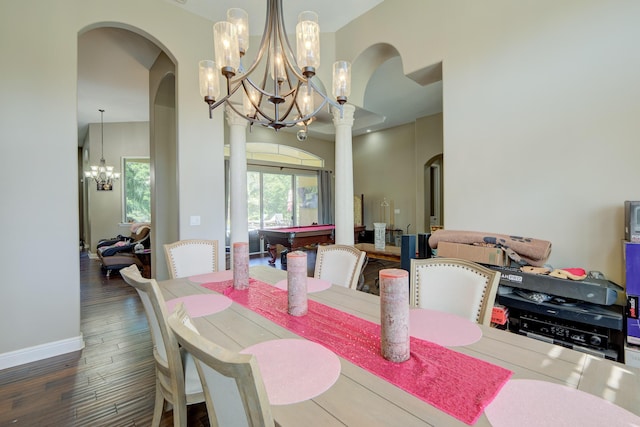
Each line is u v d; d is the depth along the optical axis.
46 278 2.43
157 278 4.27
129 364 2.33
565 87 2.09
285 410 0.78
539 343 1.15
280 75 2.10
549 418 0.73
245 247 1.96
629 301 1.68
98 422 1.70
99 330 2.97
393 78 5.00
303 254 1.53
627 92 1.88
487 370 0.96
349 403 0.80
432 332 1.25
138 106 6.14
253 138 7.55
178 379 1.22
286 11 3.28
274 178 8.12
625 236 1.85
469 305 1.51
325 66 3.64
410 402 0.81
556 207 2.15
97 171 7.08
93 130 7.40
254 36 3.70
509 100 2.34
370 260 6.52
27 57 2.35
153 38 3.07
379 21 3.19
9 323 2.29
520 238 2.21
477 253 2.25
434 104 6.29
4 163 2.27
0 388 2.02
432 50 2.77
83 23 2.61
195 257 2.54
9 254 2.30
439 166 8.96
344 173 3.61
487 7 2.44
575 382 0.88
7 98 2.28
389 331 1.03
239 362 0.60
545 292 1.94
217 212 3.49
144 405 1.85
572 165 2.08
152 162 4.39
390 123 7.78
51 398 1.91
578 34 2.04
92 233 7.36
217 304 1.63
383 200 8.41
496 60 2.39
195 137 3.34
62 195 2.50
